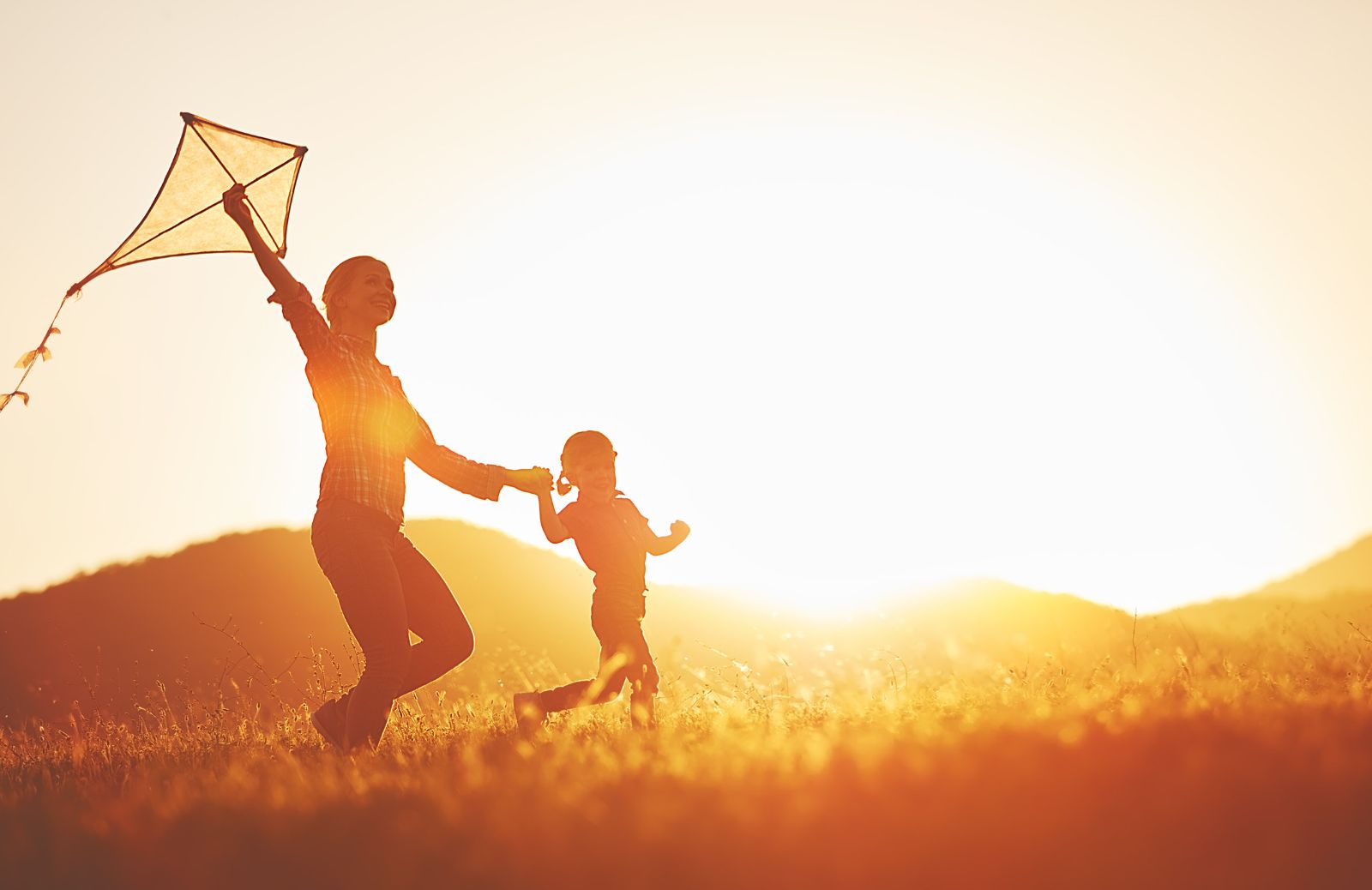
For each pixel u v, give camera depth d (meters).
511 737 5.61
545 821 3.00
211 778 4.50
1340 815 2.68
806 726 5.32
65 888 3.04
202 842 3.14
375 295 6.32
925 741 3.96
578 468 7.44
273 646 29.72
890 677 6.61
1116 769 3.28
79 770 5.79
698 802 3.17
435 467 6.53
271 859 3.00
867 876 2.61
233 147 6.42
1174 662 6.59
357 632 5.85
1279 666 6.47
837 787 3.23
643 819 2.92
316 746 6.20
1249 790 2.90
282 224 6.71
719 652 7.27
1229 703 4.80
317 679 7.99
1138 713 4.39
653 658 7.03
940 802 2.99
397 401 6.16
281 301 5.98
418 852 2.89
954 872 2.60
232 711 7.59
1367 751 3.25
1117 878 2.52
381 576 5.80
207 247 6.66
